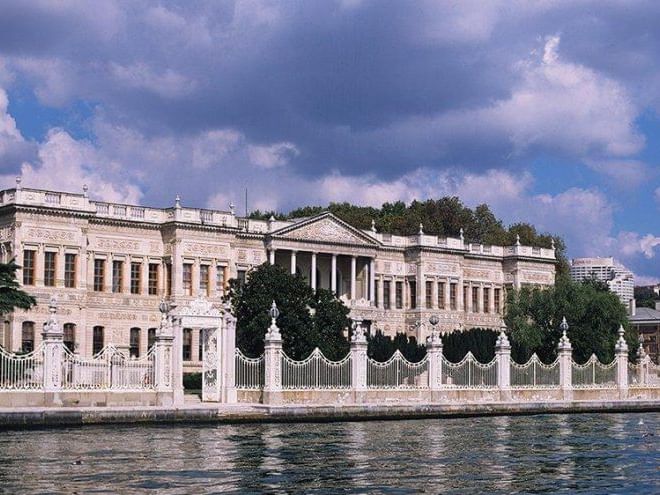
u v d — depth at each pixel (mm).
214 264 141625
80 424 66000
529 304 130250
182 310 74812
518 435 66250
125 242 136875
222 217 142875
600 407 94250
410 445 58844
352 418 78000
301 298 97812
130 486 42250
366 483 44219
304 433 65375
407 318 165125
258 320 95188
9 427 63562
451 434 66438
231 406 72312
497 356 90625
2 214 127750
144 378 72812
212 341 77875
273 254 148750
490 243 196500
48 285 127938
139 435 61344
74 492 40625
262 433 64812
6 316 125312
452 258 168750
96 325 133500
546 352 127125
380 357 103750
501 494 42094
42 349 69438
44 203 127312
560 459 53188
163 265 139875
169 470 46781
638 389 100750
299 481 44469
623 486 44406
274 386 76875
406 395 84062
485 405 86375
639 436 66062
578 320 127688
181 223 138000
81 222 130375
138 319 137125
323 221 154000
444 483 44562
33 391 67500
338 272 160625
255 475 45906
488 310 173750
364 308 157750
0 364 68250
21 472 45375
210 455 52438
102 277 134875
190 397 80812
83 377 70312
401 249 166125
